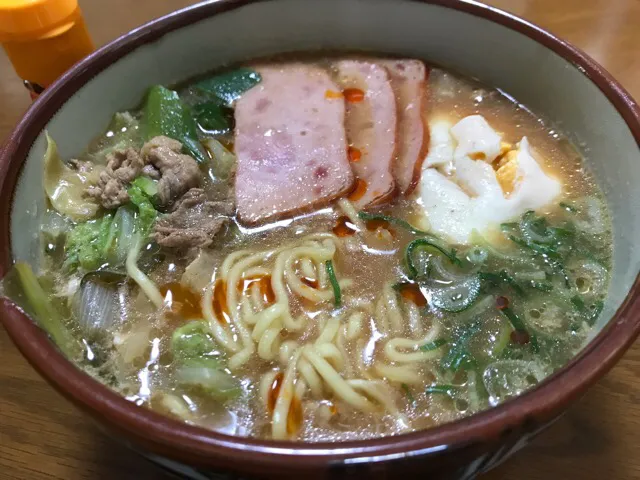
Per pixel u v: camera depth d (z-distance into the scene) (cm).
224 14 23
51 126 19
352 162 21
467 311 17
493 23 22
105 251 18
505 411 11
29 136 18
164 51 23
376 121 23
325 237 19
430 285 18
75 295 17
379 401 15
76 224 19
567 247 19
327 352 16
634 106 18
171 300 18
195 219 19
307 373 16
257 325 17
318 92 23
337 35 25
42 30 21
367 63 25
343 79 24
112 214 19
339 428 15
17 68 23
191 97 24
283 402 15
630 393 17
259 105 23
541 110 23
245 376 16
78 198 19
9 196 16
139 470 16
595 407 17
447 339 17
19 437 17
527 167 20
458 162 21
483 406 15
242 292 18
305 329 17
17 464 16
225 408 15
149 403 15
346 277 18
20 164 17
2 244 15
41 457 16
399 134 22
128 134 22
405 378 16
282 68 25
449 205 20
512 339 17
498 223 20
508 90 23
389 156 21
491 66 23
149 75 23
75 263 18
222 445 11
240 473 11
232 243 19
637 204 17
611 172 19
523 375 16
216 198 20
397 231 19
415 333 17
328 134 22
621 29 28
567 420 16
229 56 25
